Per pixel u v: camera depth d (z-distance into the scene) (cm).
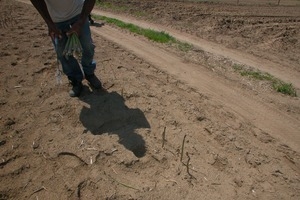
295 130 474
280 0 2362
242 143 404
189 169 339
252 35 1149
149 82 564
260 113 521
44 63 599
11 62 599
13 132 389
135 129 397
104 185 310
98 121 407
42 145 366
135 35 1021
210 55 841
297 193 328
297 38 1119
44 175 326
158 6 1758
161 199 297
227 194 312
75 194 301
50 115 420
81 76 454
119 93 483
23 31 845
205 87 607
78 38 392
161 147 369
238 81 661
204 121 447
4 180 320
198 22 1355
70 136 378
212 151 377
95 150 352
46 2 386
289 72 767
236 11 1678
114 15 1477
